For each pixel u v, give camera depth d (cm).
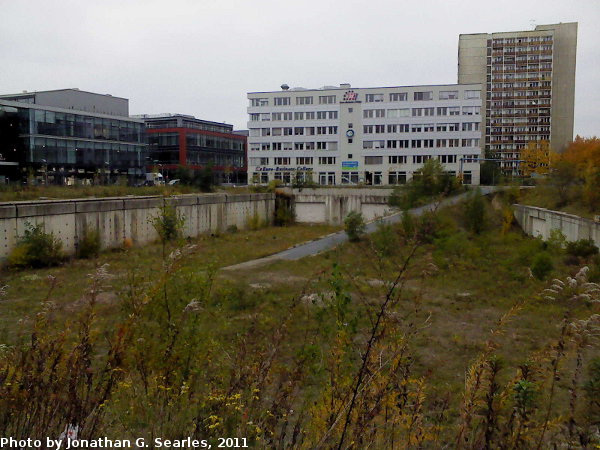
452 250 3219
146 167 8206
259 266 3278
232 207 5756
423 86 8319
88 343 613
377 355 616
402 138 8400
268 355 721
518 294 2355
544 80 11775
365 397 563
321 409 595
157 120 9712
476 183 8212
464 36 12100
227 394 600
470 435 602
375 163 8506
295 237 5178
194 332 693
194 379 643
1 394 541
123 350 631
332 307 739
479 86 8175
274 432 583
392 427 569
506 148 11981
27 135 6209
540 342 1678
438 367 1389
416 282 2575
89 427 536
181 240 912
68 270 3036
